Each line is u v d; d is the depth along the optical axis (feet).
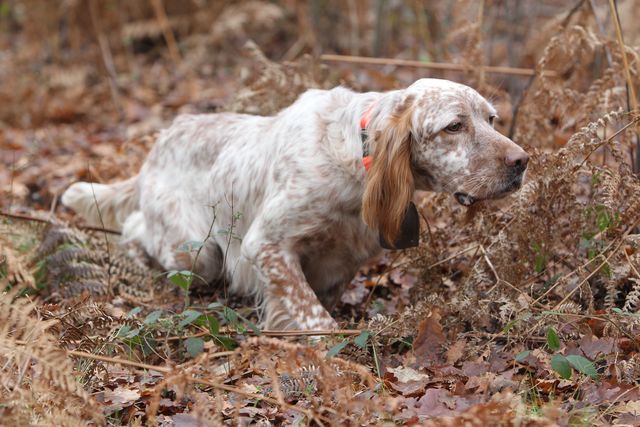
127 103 40.11
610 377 15.55
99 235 24.29
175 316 18.04
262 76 26.66
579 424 13.61
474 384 15.42
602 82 21.58
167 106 38.99
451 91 17.17
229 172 21.15
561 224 18.78
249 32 46.06
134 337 17.22
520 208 18.13
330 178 18.38
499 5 33.40
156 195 22.70
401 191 17.16
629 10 28.99
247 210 20.79
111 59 45.11
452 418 13.17
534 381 15.69
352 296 21.81
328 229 18.98
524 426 12.82
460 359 16.87
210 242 21.91
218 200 21.50
